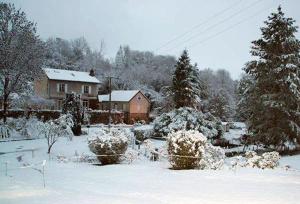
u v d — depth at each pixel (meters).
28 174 11.61
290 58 25.27
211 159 14.06
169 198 7.03
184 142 13.68
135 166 14.30
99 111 47.09
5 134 26.95
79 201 6.45
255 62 26.72
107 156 16.12
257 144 27.98
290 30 25.77
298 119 25.42
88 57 93.44
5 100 30.39
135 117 53.34
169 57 93.19
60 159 17.34
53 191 7.51
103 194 7.34
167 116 30.88
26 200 6.51
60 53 87.50
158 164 15.74
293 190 8.21
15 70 30.23
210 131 30.00
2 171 12.69
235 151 27.64
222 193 7.77
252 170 12.70
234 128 48.97
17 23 31.09
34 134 28.00
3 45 29.81
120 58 97.62
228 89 92.31
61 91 52.91
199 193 7.75
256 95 26.73
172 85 34.75
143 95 58.75
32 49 31.05
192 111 30.91
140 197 7.12
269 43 26.23
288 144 27.62
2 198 6.70
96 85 56.84
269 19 26.53
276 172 12.14
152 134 30.42
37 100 44.94
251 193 7.79
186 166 13.65
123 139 16.56
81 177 10.79
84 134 30.92
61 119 23.61
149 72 83.94
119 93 60.25
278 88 26.02
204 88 51.38
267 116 25.56
